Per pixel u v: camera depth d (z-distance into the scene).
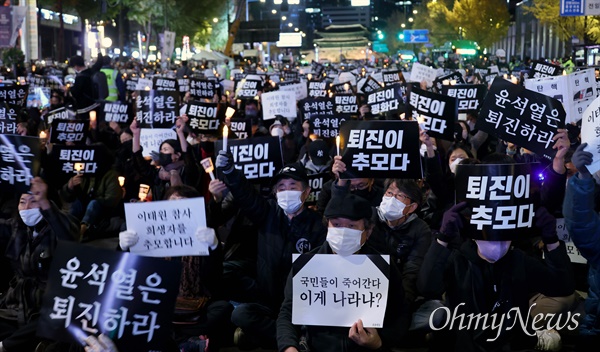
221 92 25.48
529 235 5.45
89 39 58.88
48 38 83.00
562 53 85.38
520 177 5.38
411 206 6.93
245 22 63.19
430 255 5.54
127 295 4.87
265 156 8.68
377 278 5.59
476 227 5.41
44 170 10.22
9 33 30.02
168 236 5.90
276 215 7.32
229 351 7.73
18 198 7.45
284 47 123.06
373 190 8.30
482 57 72.56
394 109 15.16
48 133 13.69
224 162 7.12
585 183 5.37
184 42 76.81
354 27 108.75
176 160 9.85
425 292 5.58
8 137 6.79
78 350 5.71
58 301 4.89
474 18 106.88
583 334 6.25
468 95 14.92
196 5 83.00
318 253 5.87
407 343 7.22
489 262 5.59
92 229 10.84
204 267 6.95
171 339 6.00
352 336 5.53
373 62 83.62
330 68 48.50
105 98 20.73
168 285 4.89
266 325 7.32
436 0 122.62
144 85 23.66
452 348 5.79
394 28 168.88
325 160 10.77
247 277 8.20
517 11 119.31
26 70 37.69
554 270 5.55
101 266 4.88
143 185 10.51
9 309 7.11
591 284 6.18
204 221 5.88
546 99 8.12
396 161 7.67
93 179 10.95
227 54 61.97
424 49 129.38
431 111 10.05
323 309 5.64
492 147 13.55
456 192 5.47
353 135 7.73
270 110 16.00
